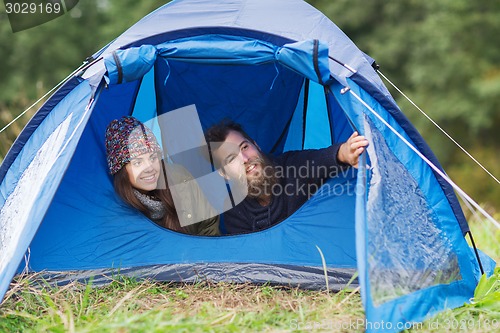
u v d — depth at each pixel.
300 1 4.53
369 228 3.38
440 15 12.88
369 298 3.20
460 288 3.85
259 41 3.95
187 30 4.00
